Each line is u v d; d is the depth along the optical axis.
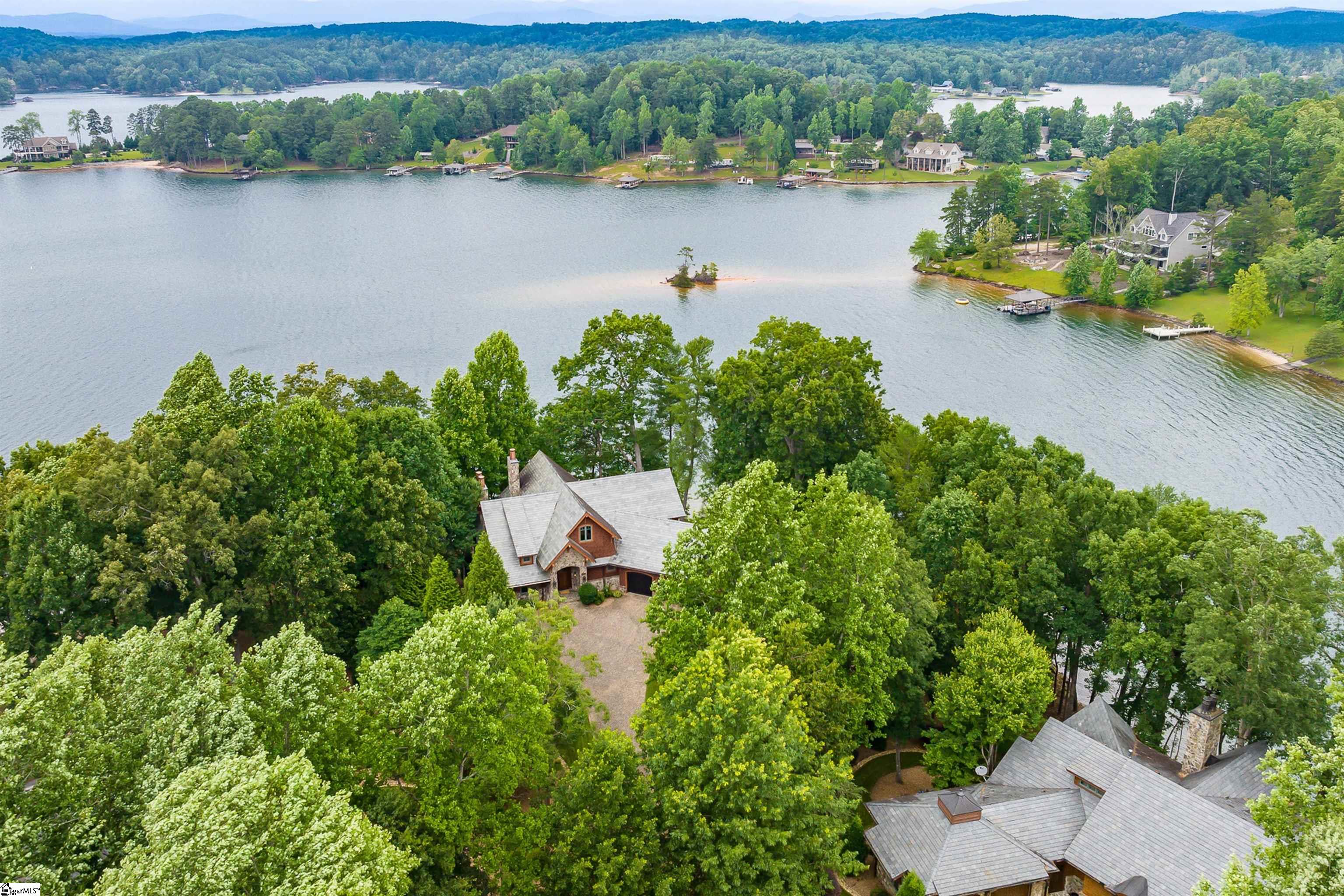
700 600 56.38
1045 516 64.31
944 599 64.31
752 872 39.59
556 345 159.00
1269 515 102.62
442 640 41.62
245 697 40.12
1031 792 50.91
